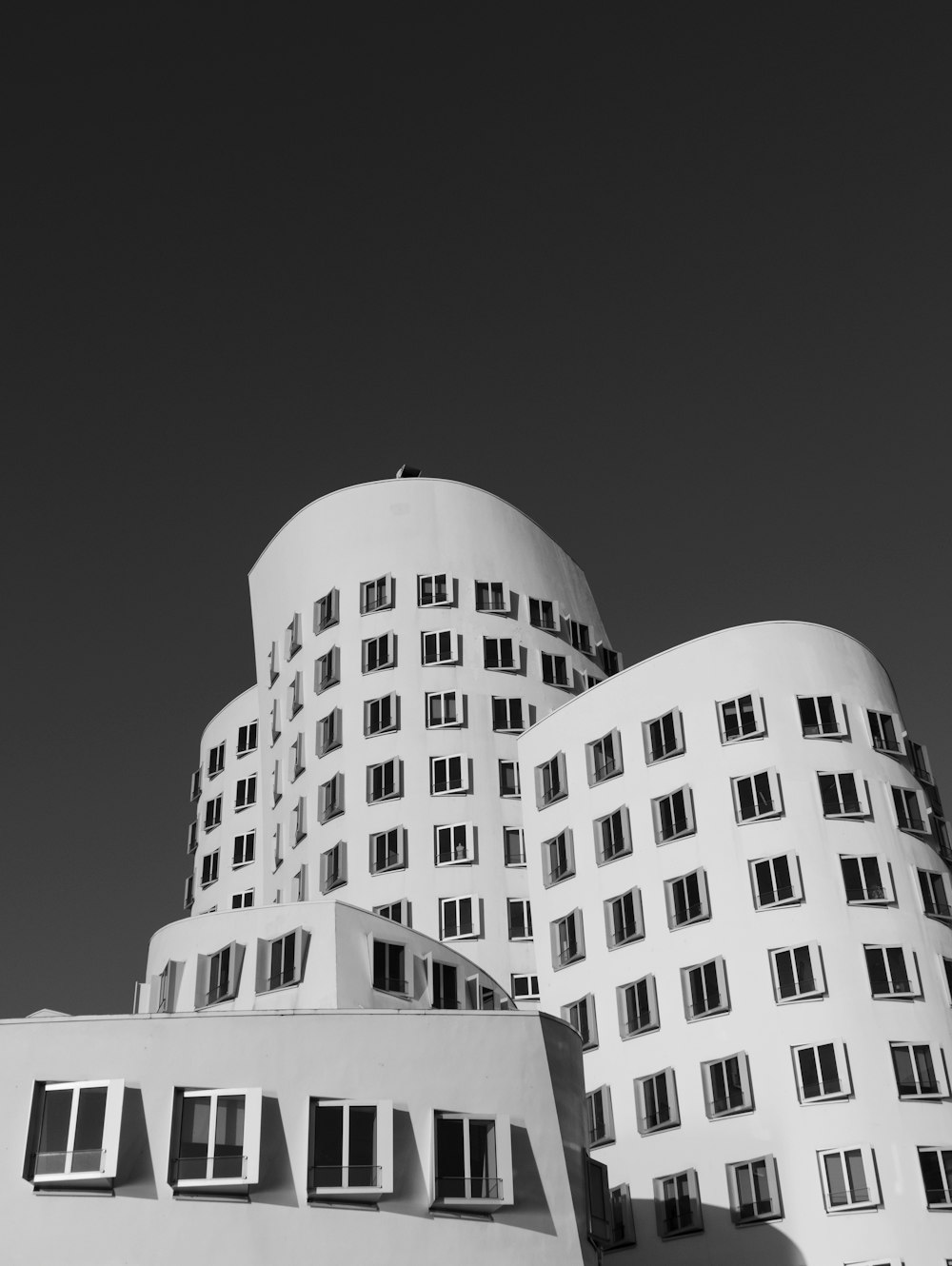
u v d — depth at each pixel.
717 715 52.00
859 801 49.75
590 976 51.38
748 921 48.12
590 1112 48.91
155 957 45.66
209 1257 31.39
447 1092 34.56
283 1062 33.75
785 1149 44.22
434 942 44.84
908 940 47.44
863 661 53.56
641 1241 45.62
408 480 66.88
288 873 61.22
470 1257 33.00
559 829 55.19
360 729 60.91
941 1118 44.28
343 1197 32.66
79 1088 32.56
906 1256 41.75
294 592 66.75
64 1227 31.23
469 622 63.19
